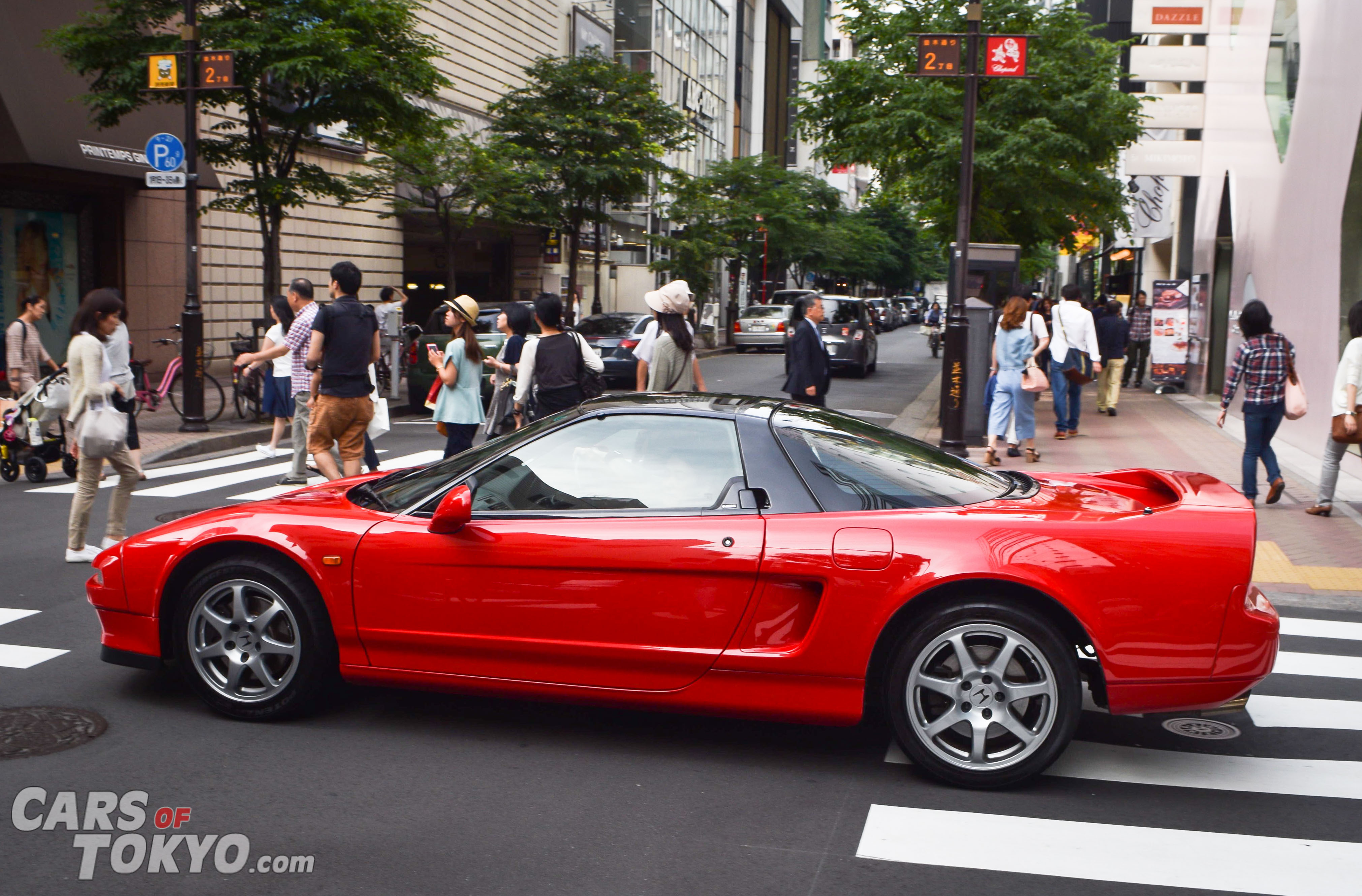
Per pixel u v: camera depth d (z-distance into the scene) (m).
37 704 4.95
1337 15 13.27
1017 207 20.34
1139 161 21.67
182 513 9.36
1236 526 4.14
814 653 4.19
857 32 20.41
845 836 3.81
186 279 14.36
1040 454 13.55
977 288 14.99
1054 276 67.81
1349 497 10.72
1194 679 4.07
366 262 28.25
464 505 4.34
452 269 26.27
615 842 3.72
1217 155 21.09
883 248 71.19
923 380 26.50
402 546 4.51
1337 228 12.92
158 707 4.93
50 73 16.88
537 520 4.47
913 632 4.15
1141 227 29.47
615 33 42.50
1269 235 16.91
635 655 4.34
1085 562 4.07
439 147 24.86
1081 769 4.47
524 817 3.91
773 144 72.00
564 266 38.69
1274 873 3.60
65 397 8.02
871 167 20.77
